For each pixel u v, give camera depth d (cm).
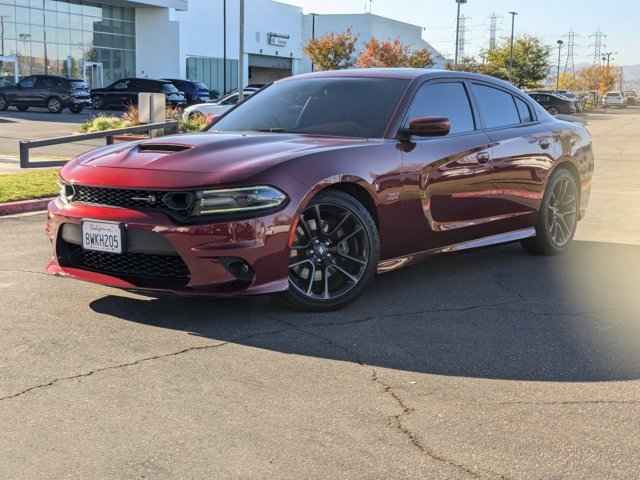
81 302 473
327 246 459
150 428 299
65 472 264
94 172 441
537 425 306
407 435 295
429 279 557
